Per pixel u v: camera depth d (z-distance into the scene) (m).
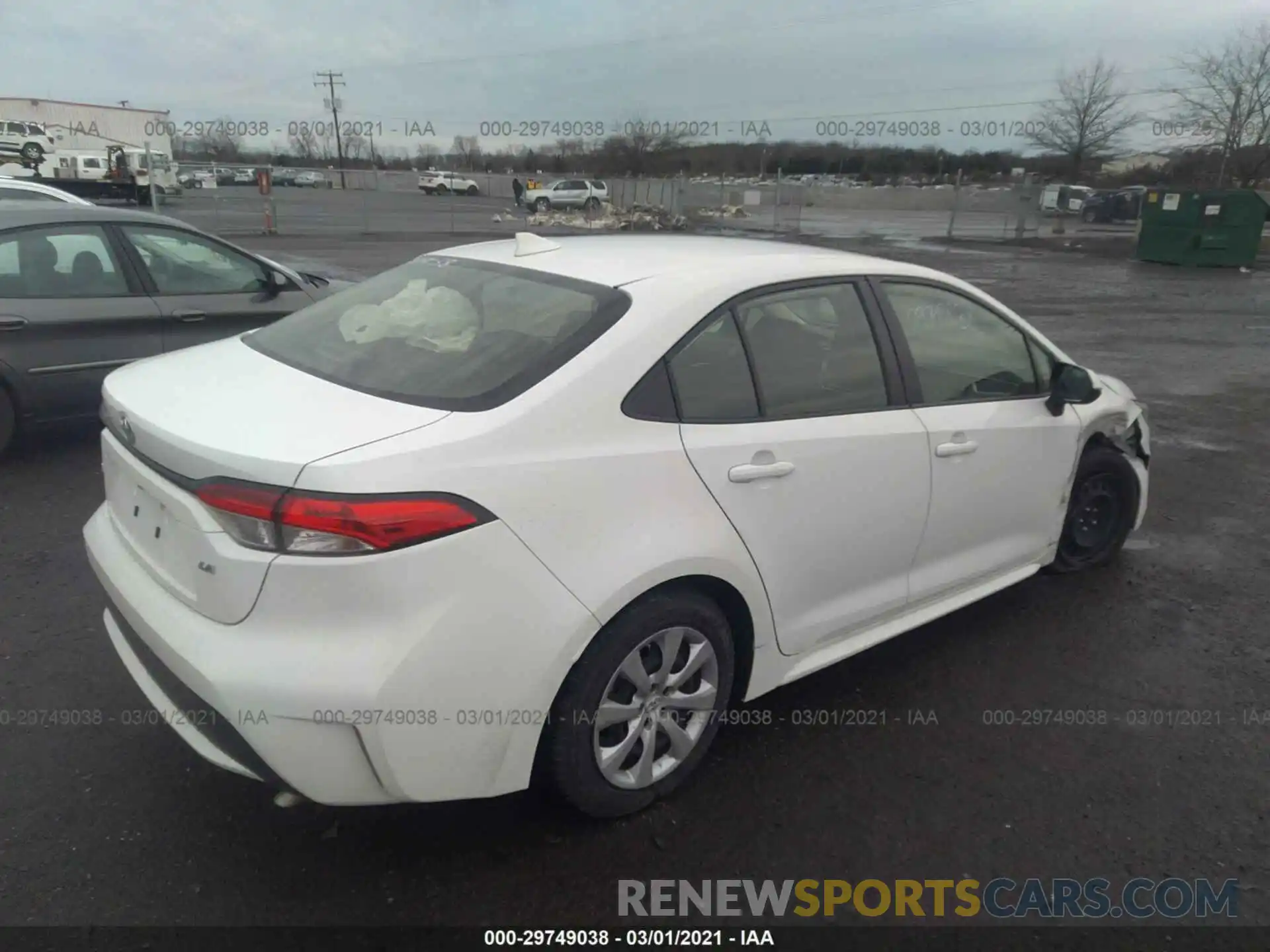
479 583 2.24
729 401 2.80
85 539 2.94
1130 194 37.50
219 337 6.25
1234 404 8.41
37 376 5.52
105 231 5.83
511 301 2.88
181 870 2.50
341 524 2.11
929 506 3.38
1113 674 3.71
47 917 2.33
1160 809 2.92
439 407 2.41
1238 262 21.39
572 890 2.50
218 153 61.09
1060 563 4.52
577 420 2.46
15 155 35.69
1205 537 5.18
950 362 3.55
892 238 29.19
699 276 2.91
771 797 2.90
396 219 31.89
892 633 3.46
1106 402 4.31
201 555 2.26
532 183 39.22
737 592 2.81
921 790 2.96
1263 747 3.26
